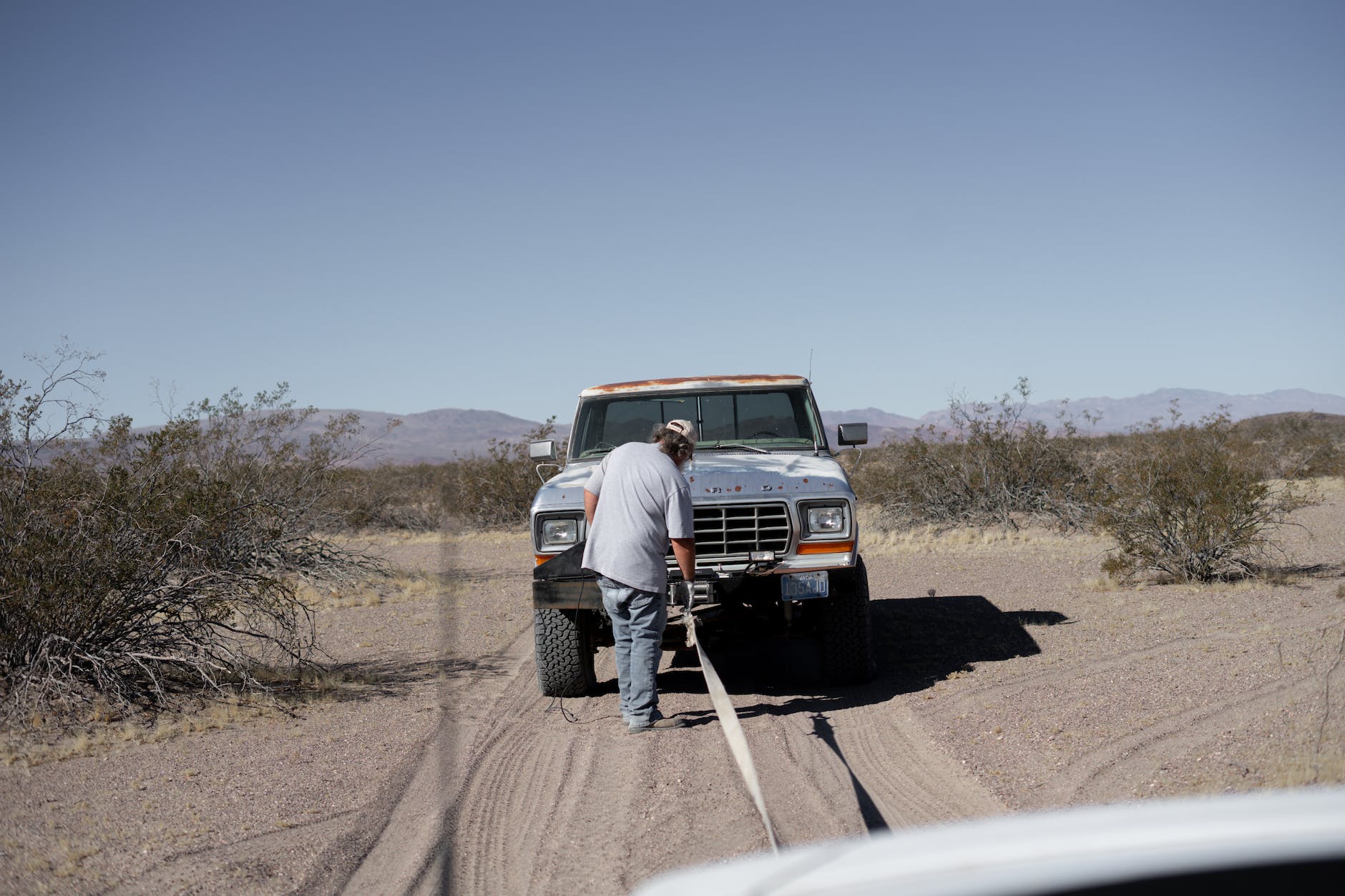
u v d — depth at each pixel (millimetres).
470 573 14062
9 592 6215
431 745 5469
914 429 19125
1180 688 5680
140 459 7453
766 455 7180
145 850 3949
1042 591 10367
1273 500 14086
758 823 4090
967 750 4906
